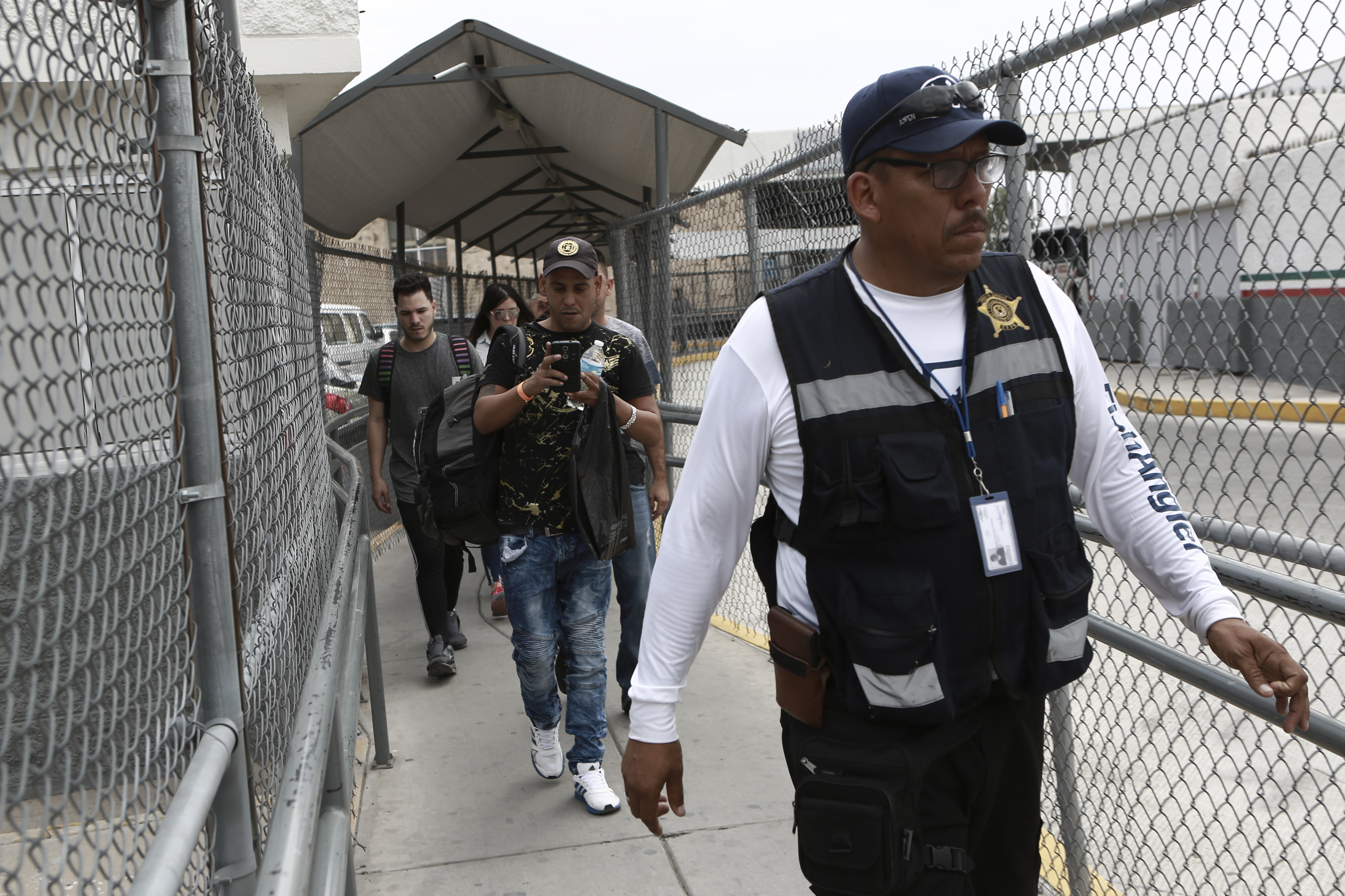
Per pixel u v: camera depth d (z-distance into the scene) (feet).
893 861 5.29
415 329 16.48
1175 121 7.79
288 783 4.22
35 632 2.61
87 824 2.81
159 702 3.68
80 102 3.23
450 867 10.30
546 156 33.17
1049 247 8.20
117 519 3.29
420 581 16.05
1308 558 6.11
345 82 19.35
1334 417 6.05
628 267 25.36
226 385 5.14
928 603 5.24
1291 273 6.26
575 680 11.43
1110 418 5.94
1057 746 8.28
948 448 5.34
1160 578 5.84
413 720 14.30
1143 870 9.35
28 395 2.60
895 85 5.29
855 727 5.49
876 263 5.59
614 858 10.36
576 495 10.82
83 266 3.09
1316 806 7.00
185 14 4.25
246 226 6.08
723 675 15.37
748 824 10.91
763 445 5.65
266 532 5.88
